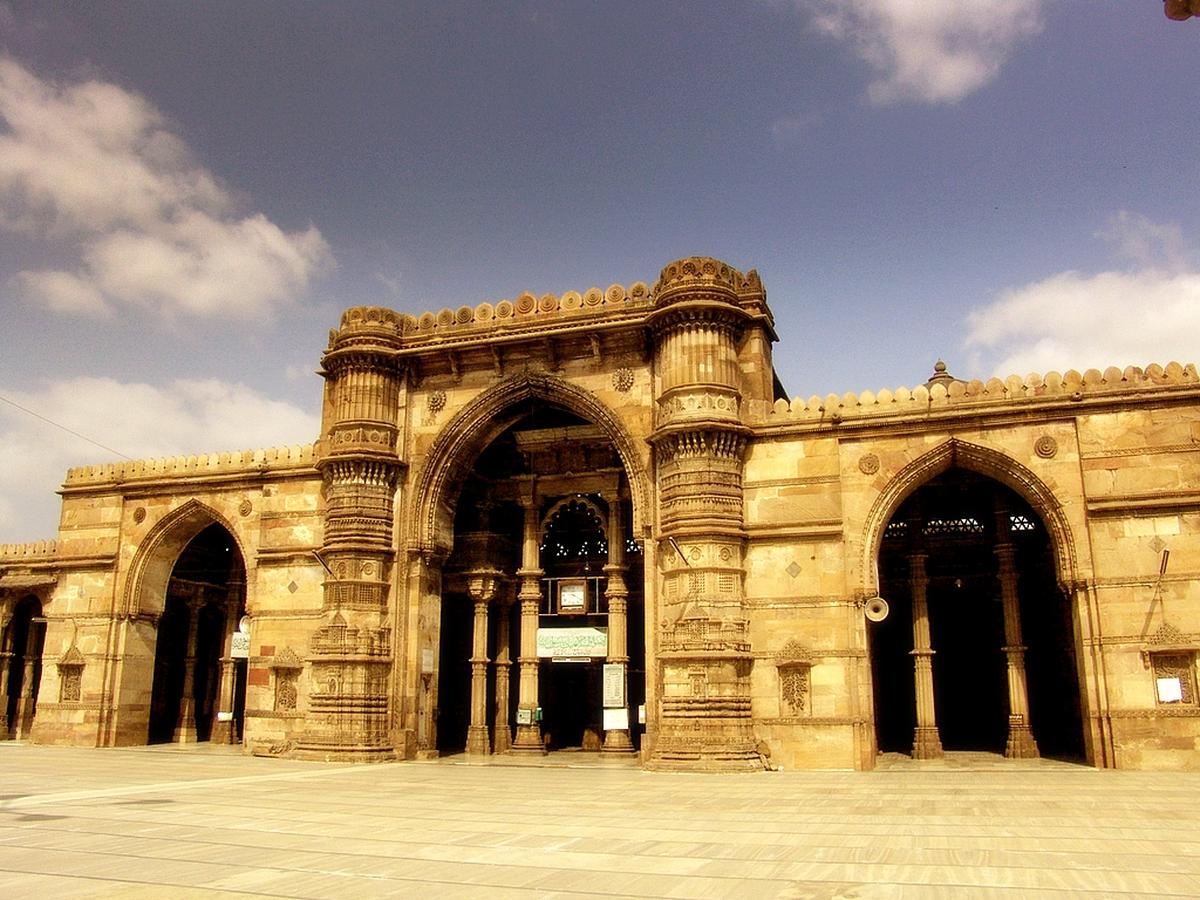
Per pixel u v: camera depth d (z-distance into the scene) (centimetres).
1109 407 2322
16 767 2378
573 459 3125
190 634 3625
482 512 3192
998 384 2416
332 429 2883
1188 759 2128
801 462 2492
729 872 973
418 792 1825
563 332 2741
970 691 3247
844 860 1039
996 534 2898
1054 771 2175
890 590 3209
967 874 957
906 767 2345
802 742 2341
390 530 2842
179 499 3234
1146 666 2186
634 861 1041
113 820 1406
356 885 920
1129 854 1071
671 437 2494
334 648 2709
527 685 2995
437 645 2897
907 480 2434
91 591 3291
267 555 3009
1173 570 2206
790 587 2431
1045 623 3058
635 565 3344
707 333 2539
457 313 2905
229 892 891
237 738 3797
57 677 3262
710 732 2298
